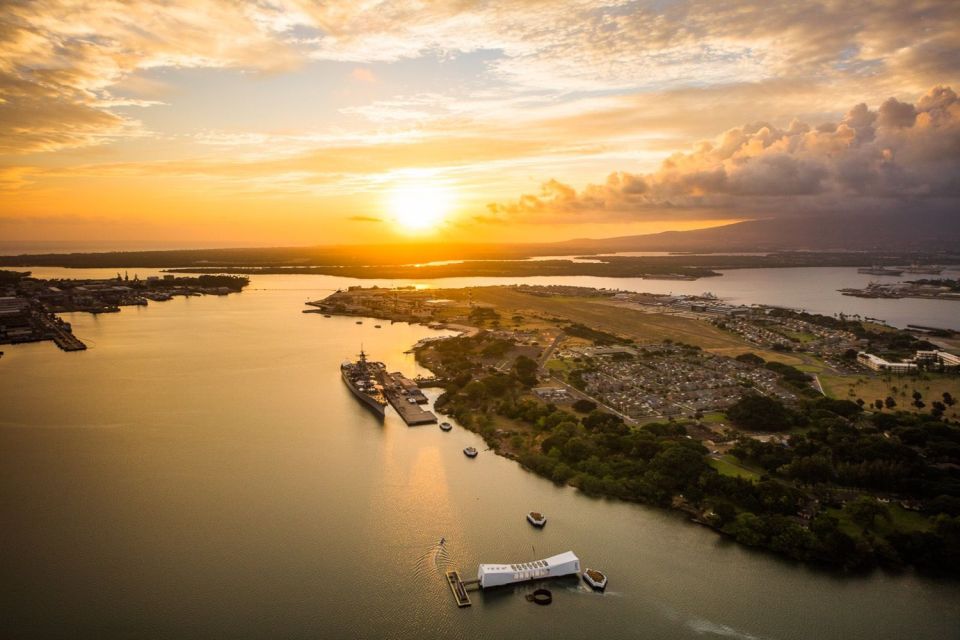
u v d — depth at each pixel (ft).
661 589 630.74
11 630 561.84
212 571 654.12
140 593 616.80
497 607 605.73
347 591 625.00
